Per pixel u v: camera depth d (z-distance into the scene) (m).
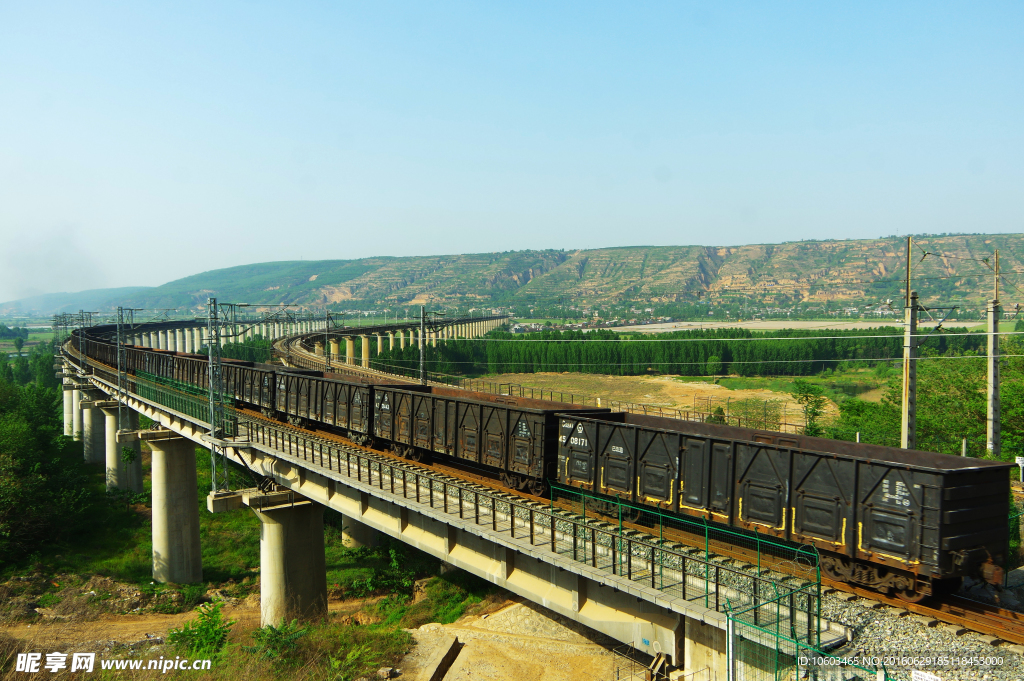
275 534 35.53
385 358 118.38
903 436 27.34
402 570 44.28
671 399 92.88
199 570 47.88
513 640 31.88
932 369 51.31
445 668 29.30
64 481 62.12
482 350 141.88
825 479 16.89
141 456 78.12
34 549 46.88
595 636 31.50
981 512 15.30
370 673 26.59
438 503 23.42
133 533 54.72
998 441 31.34
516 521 21.31
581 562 17.80
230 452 43.00
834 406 71.88
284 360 89.44
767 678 13.66
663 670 17.06
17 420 66.19
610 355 125.06
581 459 23.00
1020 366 51.41
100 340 86.44
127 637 34.50
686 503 19.94
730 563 17.33
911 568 15.12
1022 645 13.29
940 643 13.55
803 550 17.53
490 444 26.17
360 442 34.50
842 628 14.36
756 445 18.34
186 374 58.19
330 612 38.88
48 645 25.41
